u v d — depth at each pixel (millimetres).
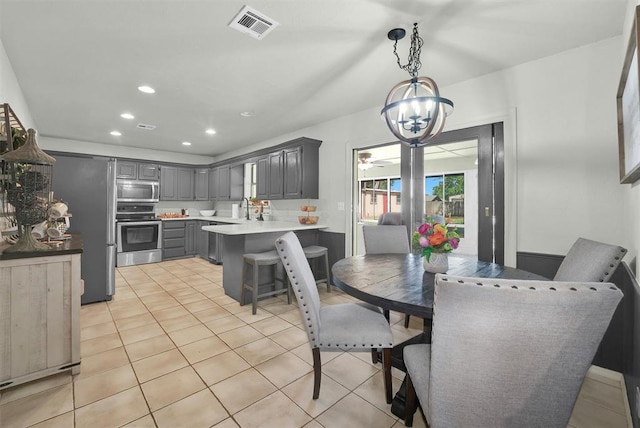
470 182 2838
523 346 822
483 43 2201
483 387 882
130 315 2973
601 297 761
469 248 2832
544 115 2389
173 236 5965
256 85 2988
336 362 2113
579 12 1838
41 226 2277
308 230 4133
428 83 1712
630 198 1873
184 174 6527
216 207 7102
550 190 2355
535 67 2436
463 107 2840
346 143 3939
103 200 3371
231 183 5902
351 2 1771
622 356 1971
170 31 2070
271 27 2020
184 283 4176
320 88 3059
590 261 1507
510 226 2533
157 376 1919
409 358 1354
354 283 1598
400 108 1768
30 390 1760
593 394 1816
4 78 2271
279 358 2160
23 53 2346
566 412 874
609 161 2117
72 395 1724
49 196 2305
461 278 843
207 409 1612
